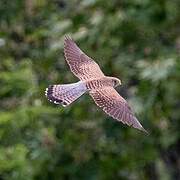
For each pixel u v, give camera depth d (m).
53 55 16.22
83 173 15.51
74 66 6.11
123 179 16.58
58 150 15.18
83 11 16.70
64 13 17.00
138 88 15.60
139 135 16.45
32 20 17.19
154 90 15.67
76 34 16.16
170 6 16.45
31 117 13.40
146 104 15.49
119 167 16.14
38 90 14.14
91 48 16.39
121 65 16.45
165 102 16.17
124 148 16.38
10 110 13.88
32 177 13.62
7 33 16.86
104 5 16.42
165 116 16.52
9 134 13.30
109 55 16.52
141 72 15.45
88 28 16.38
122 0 16.36
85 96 15.71
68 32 16.31
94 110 16.12
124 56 16.52
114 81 5.83
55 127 15.16
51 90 5.61
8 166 12.72
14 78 13.85
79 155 15.73
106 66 16.52
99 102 5.69
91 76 5.93
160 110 16.36
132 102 15.53
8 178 12.75
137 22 16.20
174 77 15.64
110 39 16.41
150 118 16.34
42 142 14.22
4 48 16.34
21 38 16.94
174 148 17.50
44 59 16.47
